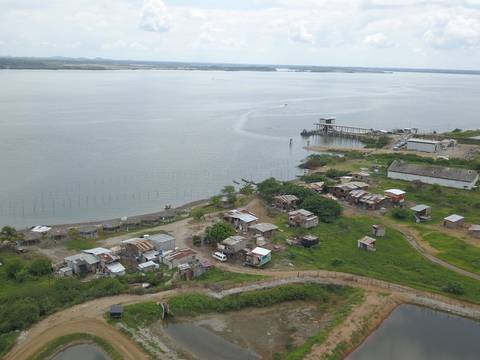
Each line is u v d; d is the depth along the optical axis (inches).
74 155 6437.0
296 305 2623.0
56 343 2129.7
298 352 2134.6
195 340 2256.4
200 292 2635.3
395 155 6378.0
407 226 3732.8
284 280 2790.4
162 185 5255.9
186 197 4852.4
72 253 3184.1
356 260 3105.3
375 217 3951.8
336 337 2273.6
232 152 7071.9
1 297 2492.6
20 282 2726.4
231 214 3794.3
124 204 4566.9
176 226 3722.9
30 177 5339.6
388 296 2659.9
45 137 7559.1
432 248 3282.5
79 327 2256.4
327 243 3378.4
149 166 6048.2
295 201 4165.8
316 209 3922.2
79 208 4416.8
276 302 2625.5
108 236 3528.5
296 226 3690.9
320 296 2687.0
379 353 2217.0
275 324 2433.6
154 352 2121.1
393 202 4281.5
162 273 2844.5
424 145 6835.6
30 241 3346.5
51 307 2394.2
